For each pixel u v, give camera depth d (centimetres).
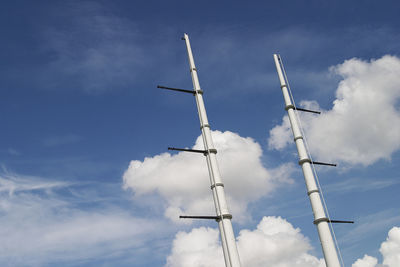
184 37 4462
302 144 4078
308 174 3856
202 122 3728
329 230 3516
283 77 4672
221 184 3319
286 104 4438
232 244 3034
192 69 4162
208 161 3481
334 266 3331
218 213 3200
